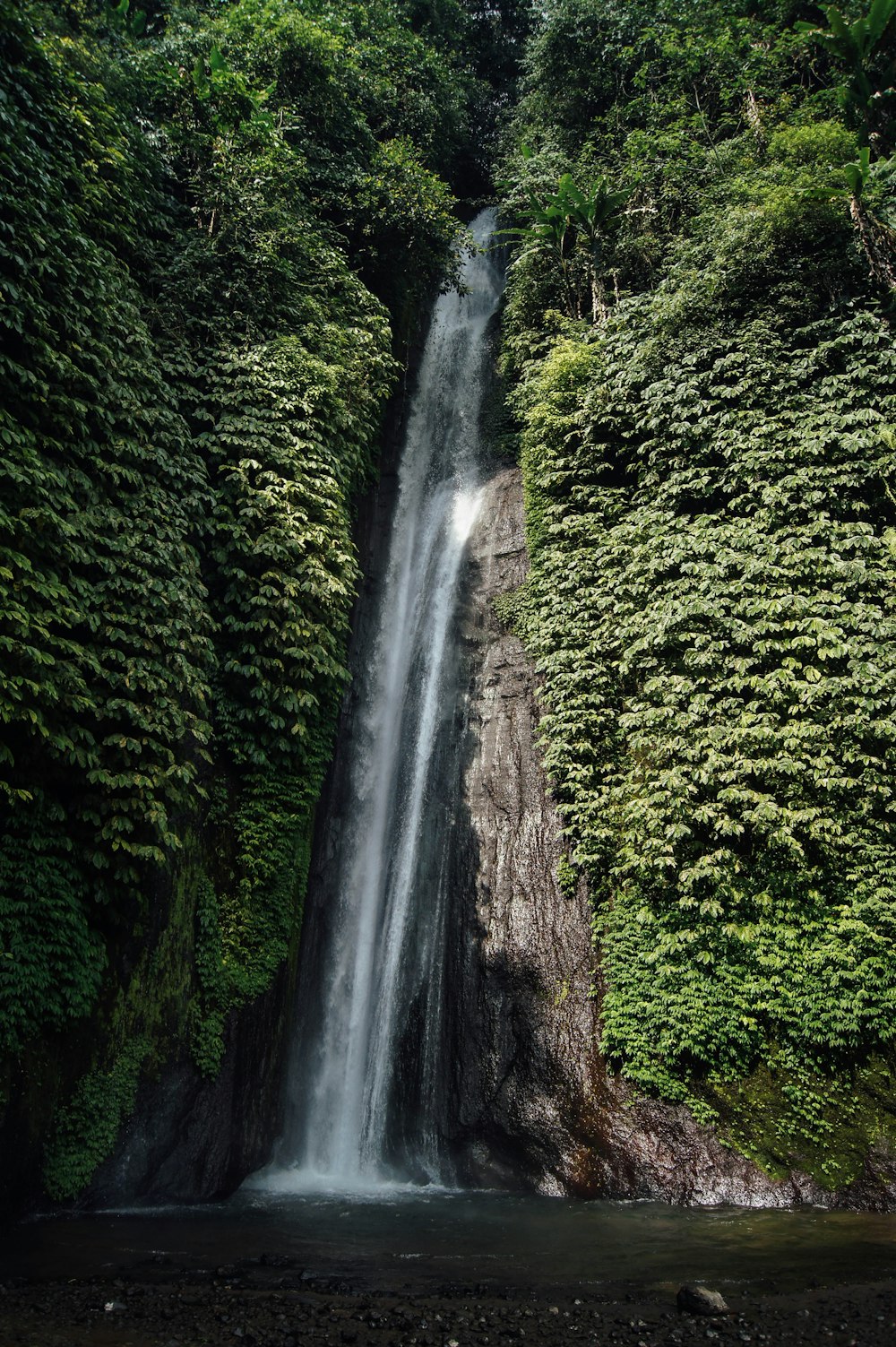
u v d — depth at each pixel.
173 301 12.47
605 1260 6.98
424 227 18.34
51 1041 7.83
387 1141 11.70
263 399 12.62
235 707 11.24
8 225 8.70
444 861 13.52
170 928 9.49
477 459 19.17
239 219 13.59
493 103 27.98
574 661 12.94
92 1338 4.73
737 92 19.31
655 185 18.31
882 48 18.08
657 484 13.32
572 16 22.20
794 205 13.41
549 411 15.05
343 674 11.94
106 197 11.37
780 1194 9.44
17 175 9.24
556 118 23.02
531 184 20.23
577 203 17.78
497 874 12.80
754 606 11.35
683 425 12.94
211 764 10.79
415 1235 7.94
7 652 7.60
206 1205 9.04
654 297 14.88
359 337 14.92
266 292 13.48
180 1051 9.35
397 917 13.54
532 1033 11.37
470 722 14.68
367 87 19.75
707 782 10.83
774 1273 6.56
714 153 17.62
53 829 8.16
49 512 8.33
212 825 10.65
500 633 15.31
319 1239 7.66
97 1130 8.17
